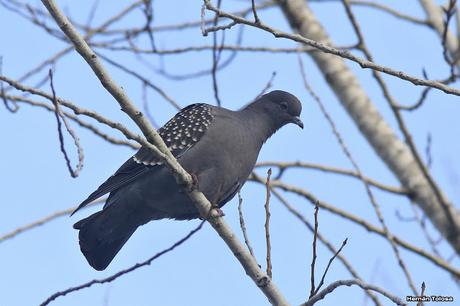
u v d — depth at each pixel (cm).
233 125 1265
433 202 1458
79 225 1216
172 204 1223
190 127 1244
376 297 1152
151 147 999
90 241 1235
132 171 1198
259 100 1408
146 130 1002
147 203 1223
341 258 1244
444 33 1224
